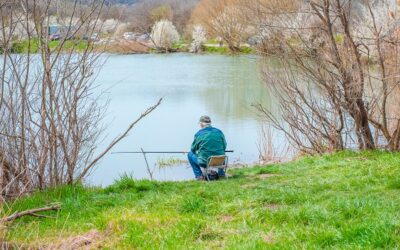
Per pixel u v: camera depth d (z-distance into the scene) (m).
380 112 19.84
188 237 10.05
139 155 24.78
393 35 18.97
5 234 9.91
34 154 14.42
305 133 20.38
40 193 13.73
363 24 20.23
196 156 17.83
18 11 14.11
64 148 14.51
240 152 24.62
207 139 17.56
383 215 9.91
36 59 15.12
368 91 20.27
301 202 12.16
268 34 20.14
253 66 58.84
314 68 19.27
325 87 19.17
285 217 10.79
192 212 11.93
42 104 14.23
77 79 16.06
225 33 39.88
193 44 74.81
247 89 43.03
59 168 14.83
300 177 15.59
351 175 14.70
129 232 10.46
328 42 18.77
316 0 18.92
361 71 18.41
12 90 14.30
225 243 9.53
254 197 12.54
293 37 19.66
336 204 11.08
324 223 10.09
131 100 38.53
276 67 21.05
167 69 57.78
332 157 18.16
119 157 24.47
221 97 39.78
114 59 68.38
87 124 17.34
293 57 19.67
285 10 19.47
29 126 14.34
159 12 65.00
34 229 11.21
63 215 12.30
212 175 17.47
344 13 18.09
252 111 32.78
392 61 19.22
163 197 13.13
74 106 14.68
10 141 14.09
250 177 16.78
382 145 19.41
